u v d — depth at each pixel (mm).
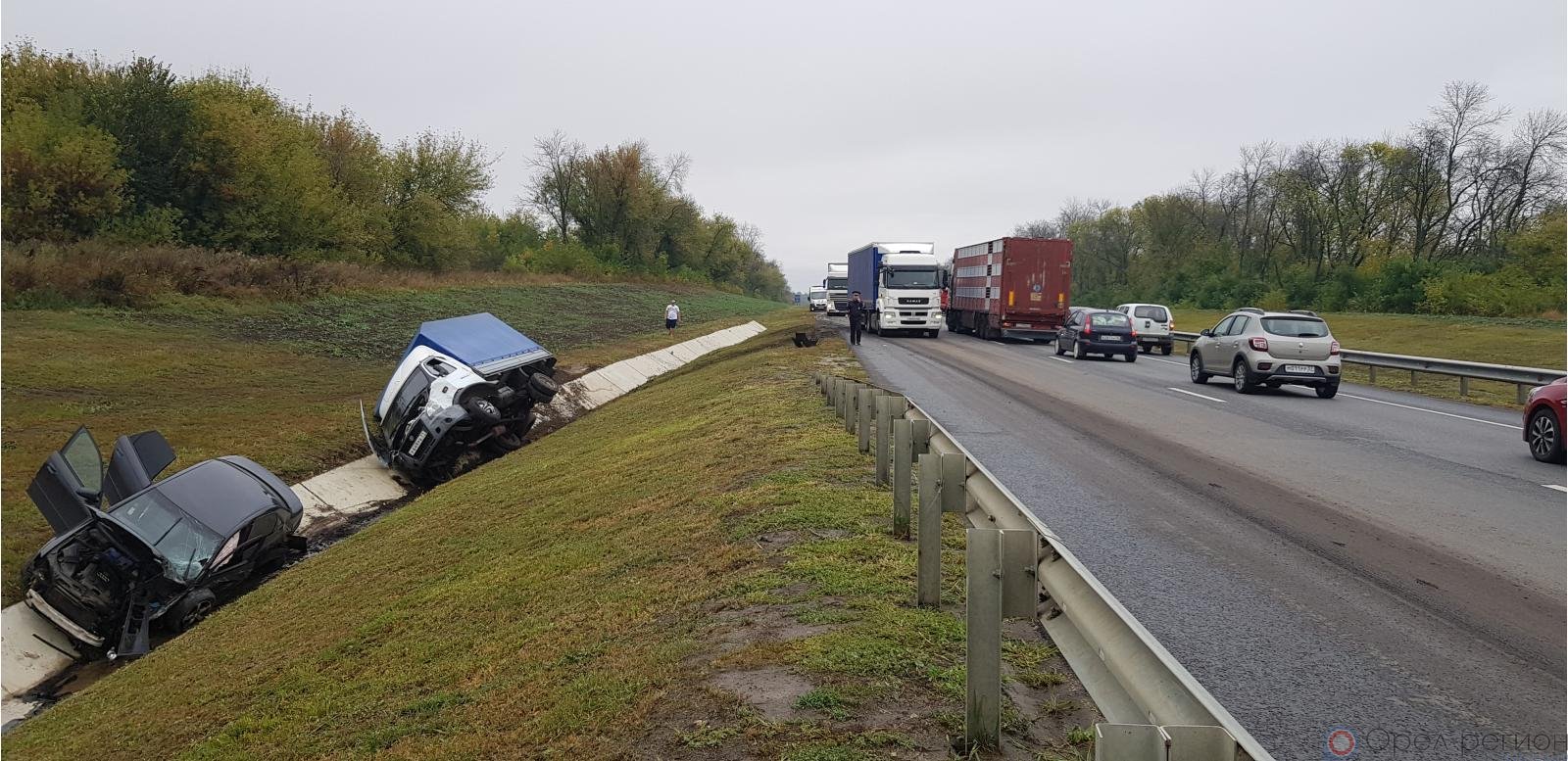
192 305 33094
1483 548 7344
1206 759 2363
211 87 45750
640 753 4211
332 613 9852
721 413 16203
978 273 41938
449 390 19500
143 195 39750
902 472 7281
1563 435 11008
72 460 13102
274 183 44812
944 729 4066
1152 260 79562
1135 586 6367
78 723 8648
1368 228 62062
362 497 18562
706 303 83500
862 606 5641
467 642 7352
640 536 8992
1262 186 71562
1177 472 10523
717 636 5543
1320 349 18844
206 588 12734
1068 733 4051
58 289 29719
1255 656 5113
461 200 63781
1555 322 36688
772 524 7816
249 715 7105
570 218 98062
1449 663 5027
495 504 13414
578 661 5973
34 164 33969
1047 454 11609
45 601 12008
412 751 5219
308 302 38375
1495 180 54906
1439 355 29781
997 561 3803
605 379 32312
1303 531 7895
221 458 14672
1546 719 4340
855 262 51000
